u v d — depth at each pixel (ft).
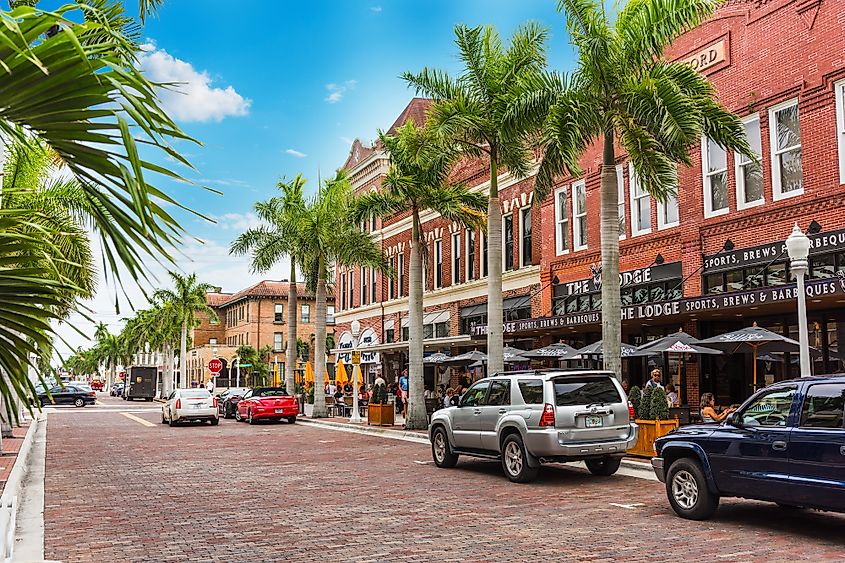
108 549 27.50
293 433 84.74
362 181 152.87
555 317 77.66
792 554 25.49
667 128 48.85
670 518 32.12
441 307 123.95
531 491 40.27
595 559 25.22
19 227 15.37
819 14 61.36
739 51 68.64
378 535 29.53
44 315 13.71
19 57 9.60
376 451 62.85
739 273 67.00
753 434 28.91
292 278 120.16
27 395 14.42
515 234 103.19
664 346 59.67
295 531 30.48
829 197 59.21
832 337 58.90
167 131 10.46
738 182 67.77
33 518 33.27
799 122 62.75
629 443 42.65
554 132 51.62
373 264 109.19
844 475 25.50
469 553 26.37
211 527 31.45
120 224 11.25
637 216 79.46
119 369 456.45
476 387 48.67
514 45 66.95
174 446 68.74
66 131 10.63
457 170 119.65
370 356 144.25
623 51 52.85
